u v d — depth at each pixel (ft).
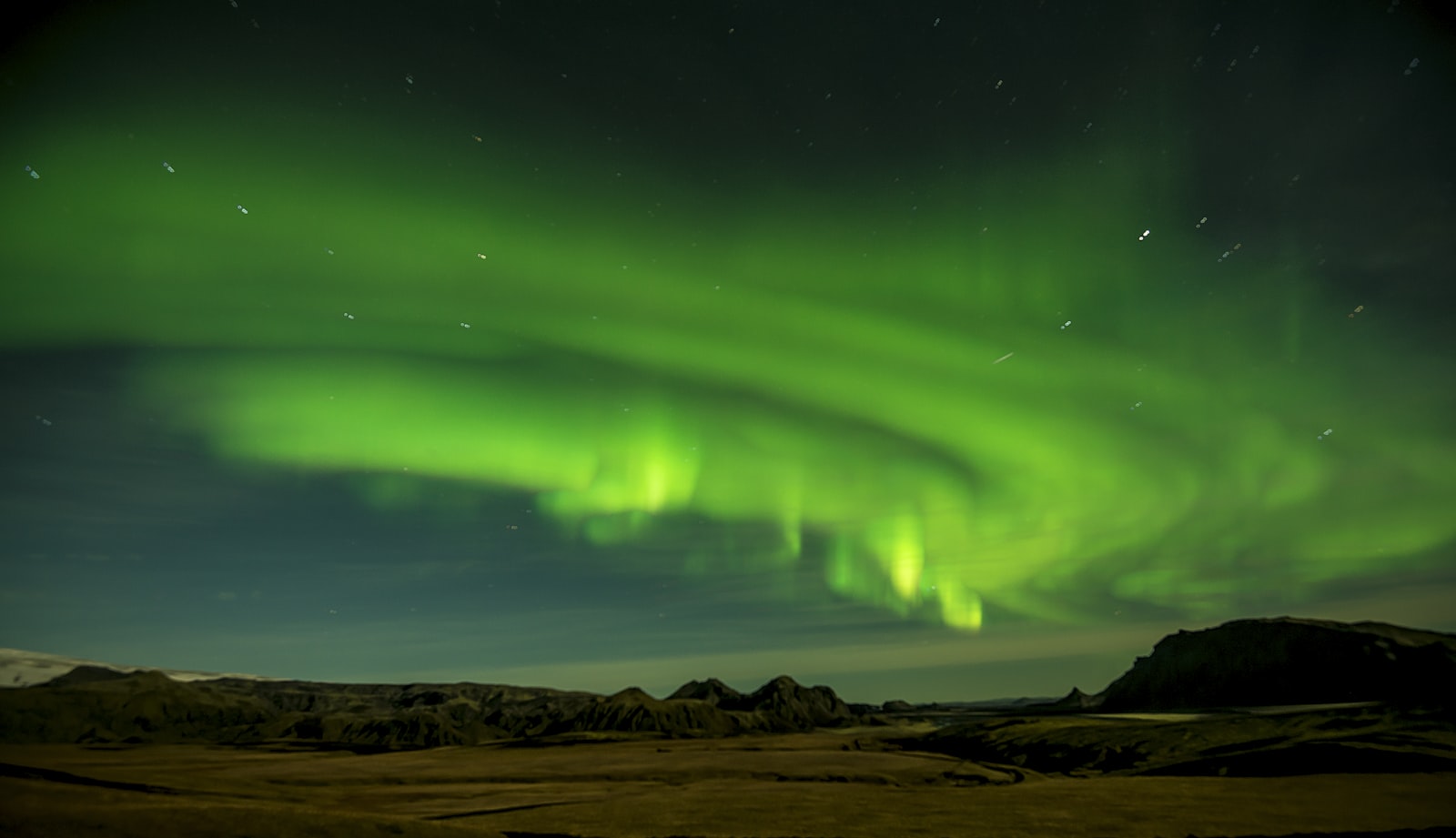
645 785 378.12
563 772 457.68
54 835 159.12
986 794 280.72
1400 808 218.59
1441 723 344.69
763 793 319.88
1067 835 198.39
